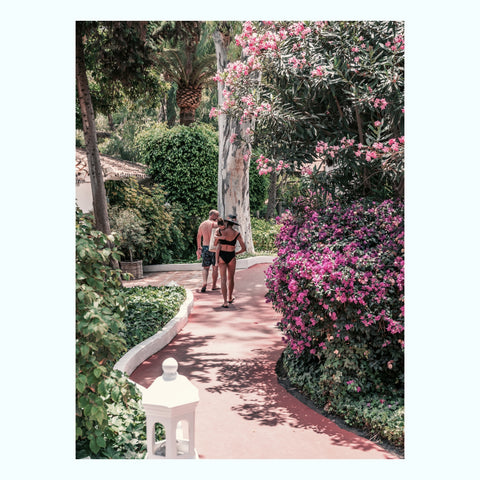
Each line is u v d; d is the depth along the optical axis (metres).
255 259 15.77
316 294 4.83
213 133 18.58
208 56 21.72
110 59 11.98
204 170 17.39
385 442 4.44
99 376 3.95
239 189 16.28
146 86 14.91
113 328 3.94
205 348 7.26
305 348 5.83
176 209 16.84
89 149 11.33
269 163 7.24
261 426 4.81
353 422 4.79
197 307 9.91
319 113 6.89
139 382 5.91
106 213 11.46
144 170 17.52
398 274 4.73
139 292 9.80
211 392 5.65
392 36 6.22
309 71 6.52
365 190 7.08
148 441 3.50
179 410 3.42
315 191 6.84
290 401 5.40
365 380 4.93
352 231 5.77
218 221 9.88
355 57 6.31
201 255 11.66
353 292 4.69
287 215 6.90
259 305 10.10
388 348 4.90
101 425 3.97
